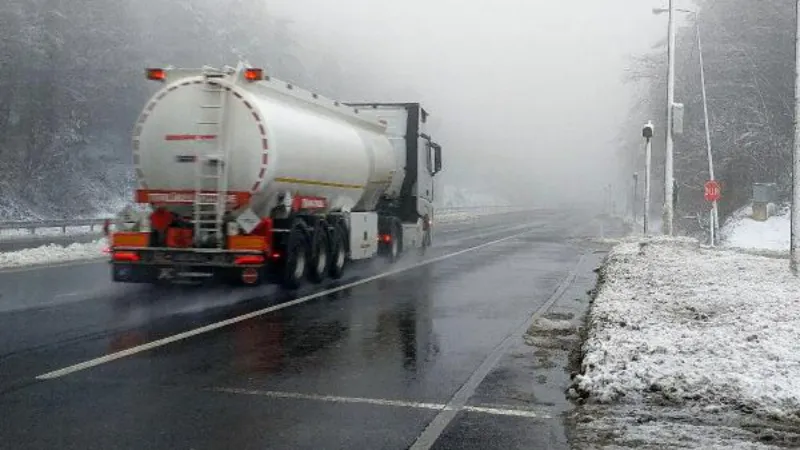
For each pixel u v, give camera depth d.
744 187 50.03
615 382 7.41
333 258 17.06
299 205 14.98
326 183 16.19
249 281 13.62
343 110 18.06
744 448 5.75
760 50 49.41
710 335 9.46
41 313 11.98
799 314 11.04
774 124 48.84
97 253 23.62
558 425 6.42
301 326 11.09
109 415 6.50
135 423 6.29
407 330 10.95
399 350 9.51
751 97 50.09
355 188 18.06
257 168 13.56
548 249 30.33
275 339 10.05
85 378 7.76
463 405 7.04
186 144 13.66
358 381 7.88
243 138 13.59
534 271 20.77
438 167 26.81
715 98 52.38
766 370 7.76
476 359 9.08
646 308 11.72
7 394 7.12
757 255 23.98
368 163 18.66
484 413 6.79
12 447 5.67
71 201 56.75
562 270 21.22
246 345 9.60
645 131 36.06
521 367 8.68
